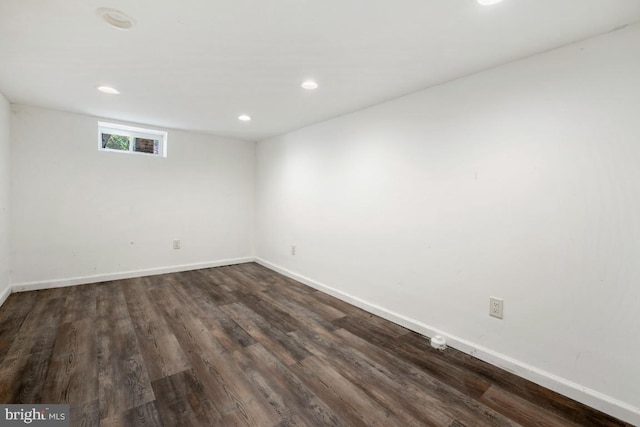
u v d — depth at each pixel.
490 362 2.02
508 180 1.93
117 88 2.52
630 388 1.52
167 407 1.56
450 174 2.25
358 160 3.04
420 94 2.45
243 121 3.55
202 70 2.13
